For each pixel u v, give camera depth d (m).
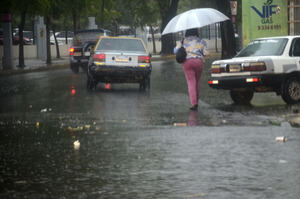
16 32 77.56
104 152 11.36
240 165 9.93
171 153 11.16
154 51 88.00
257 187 8.35
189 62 18.91
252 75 19.56
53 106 20.50
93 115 17.75
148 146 11.98
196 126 14.95
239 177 9.02
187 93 25.28
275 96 23.31
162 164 10.12
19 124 15.81
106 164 10.18
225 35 39.41
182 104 20.88
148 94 24.95
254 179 8.87
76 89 27.91
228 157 10.66
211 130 14.17
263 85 19.52
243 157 10.63
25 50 70.19
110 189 8.38
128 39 27.86
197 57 18.95
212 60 57.38
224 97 23.27
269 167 9.73
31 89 28.17
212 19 19.39
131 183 8.73
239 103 21.02
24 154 11.23
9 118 17.17
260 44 20.97
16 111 19.05
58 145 12.27
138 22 79.50
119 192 8.20
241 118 16.45
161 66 48.78
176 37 84.25
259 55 20.44
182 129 14.46
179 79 33.47
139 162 10.32
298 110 17.70
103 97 23.72
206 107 19.80
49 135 13.73
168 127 14.89
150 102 21.62
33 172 9.57
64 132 14.22
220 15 19.77
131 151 11.43
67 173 9.47
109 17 79.88
